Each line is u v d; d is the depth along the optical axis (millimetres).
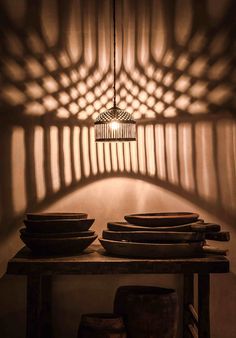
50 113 2584
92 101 2611
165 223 2156
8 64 2555
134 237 2094
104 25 2594
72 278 2598
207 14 2592
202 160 2611
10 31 2553
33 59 2570
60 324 2596
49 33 2572
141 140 2625
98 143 2615
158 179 2619
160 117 2619
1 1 2547
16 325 2564
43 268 1991
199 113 2611
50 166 2584
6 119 2557
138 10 2594
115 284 2607
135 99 2617
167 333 2193
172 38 2598
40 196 2574
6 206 2555
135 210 2617
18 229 2559
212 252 2133
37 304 2008
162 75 2613
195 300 2600
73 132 2602
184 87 2611
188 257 2096
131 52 2604
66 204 2594
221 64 2598
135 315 2170
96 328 2127
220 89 2602
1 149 2553
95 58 2602
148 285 2607
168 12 2596
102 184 2615
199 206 2611
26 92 2566
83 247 2174
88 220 2180
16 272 1985
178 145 2617
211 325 2607
